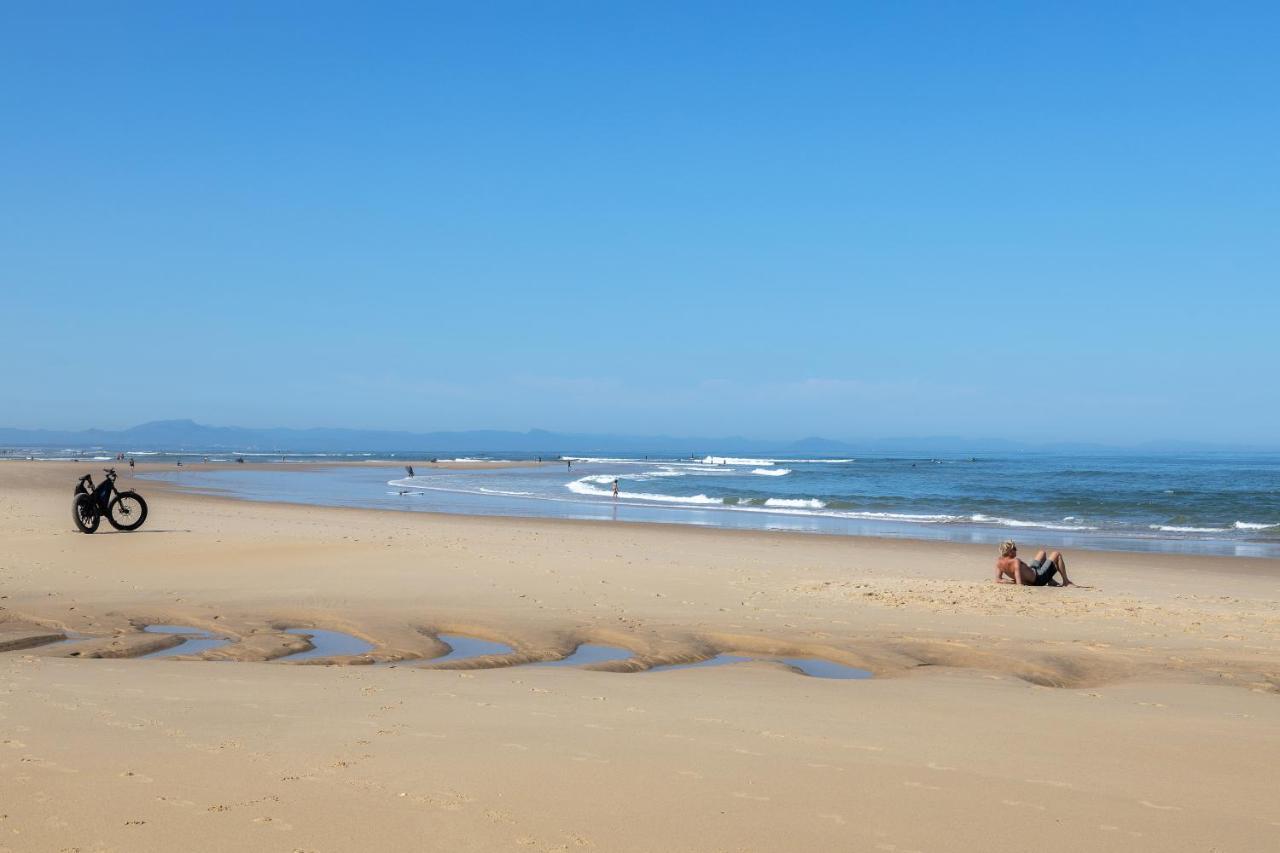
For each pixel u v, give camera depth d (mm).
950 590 15141
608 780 5758
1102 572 19031
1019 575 15789
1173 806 5531
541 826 4996
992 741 6918
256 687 8398
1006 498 43938
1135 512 35688
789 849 4766
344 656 10477
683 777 5852
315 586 15188
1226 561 20922
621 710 7711
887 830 5051
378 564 17406
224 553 18484
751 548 22391
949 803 5496
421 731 6848
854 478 71688
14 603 13594
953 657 10836
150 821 4941
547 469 95688
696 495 47500
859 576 17094
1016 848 4848
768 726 7246
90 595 14312
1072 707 8133
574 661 10727
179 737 6562
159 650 10945
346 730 6840
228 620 12570
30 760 5934
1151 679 9734
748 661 10797
